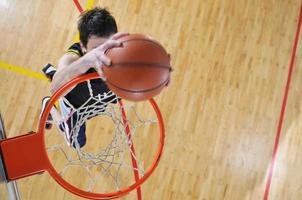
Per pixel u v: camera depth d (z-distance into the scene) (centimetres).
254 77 522
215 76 508
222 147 486
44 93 458
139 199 448
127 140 365
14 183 294
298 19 569
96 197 282
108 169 443
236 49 527
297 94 535
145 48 186
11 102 448
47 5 490
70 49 280
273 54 540
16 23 474
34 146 255
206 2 540
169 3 525
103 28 250
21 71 460
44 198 429
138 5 514
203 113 491
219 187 473
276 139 509
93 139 446
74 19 491
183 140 477
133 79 185
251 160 493
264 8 559
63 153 438
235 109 502
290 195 494
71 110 305
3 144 251
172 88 491
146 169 452
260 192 486
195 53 511
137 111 463
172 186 459
